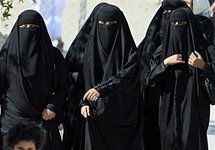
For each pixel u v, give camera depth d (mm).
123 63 12172
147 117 12938
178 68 12422
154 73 12430
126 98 12273
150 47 13148
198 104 12422
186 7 13352
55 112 11938
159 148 12797
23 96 11836
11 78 11953
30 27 11906
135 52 12352
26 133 8430
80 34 12938
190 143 12211
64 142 12797
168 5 13211
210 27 13891
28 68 11875
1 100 12180
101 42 12297
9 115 11906
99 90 11656
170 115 12438
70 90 12727
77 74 12711
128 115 12305
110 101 12117
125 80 11930
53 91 12297
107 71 12133
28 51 11891
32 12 12062
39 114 11953
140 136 12531
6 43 12172
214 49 12570
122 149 12406
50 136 11906
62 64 12406
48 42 12180
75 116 12609
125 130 12406
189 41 12422
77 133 12547
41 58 12023
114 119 12219
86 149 12242
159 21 13344
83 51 12711
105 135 12297
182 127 12312
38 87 11945
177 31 12406
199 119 12453
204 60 12492
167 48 12539
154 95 12812
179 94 12398
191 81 12359
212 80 12203
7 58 12023
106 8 12312
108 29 12227
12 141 8430
